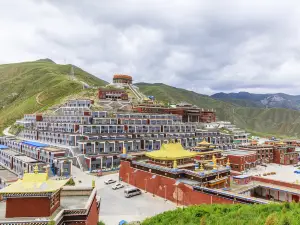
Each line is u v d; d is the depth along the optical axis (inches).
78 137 4598.9
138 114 5999.0
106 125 5007.4
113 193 2992.1
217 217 1499.8
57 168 3826.3
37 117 6466.5
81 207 1256.8
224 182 2837.1
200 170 2810.0
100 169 4173.2
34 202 1117.1
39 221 1045.8
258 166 5128.0
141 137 5285.4
